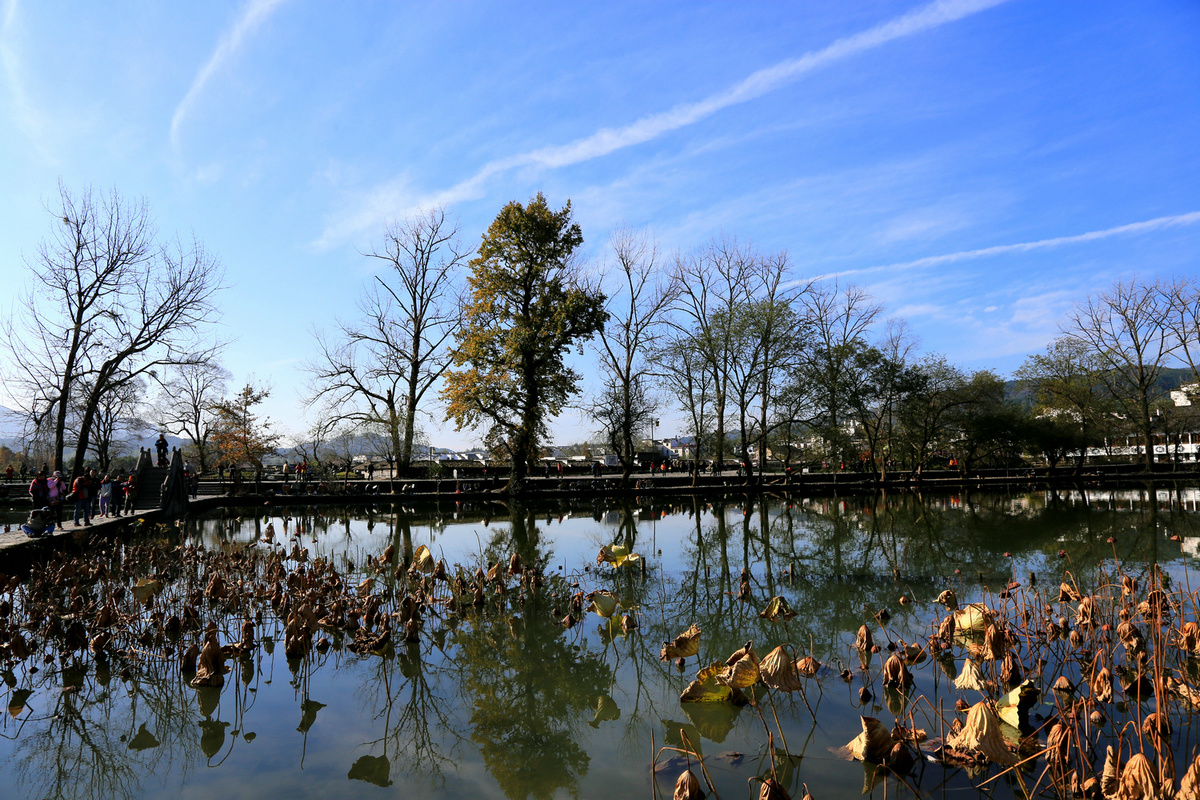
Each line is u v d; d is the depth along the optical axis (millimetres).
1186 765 4121
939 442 42688
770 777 4254
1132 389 44031
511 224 31812
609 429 41000
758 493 34562
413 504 29656
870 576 11195
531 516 23953
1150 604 6762
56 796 4391
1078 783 3865
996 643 5945
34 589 9781
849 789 4070
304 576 9414
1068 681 5465
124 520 19594
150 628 8148
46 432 28266
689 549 15312
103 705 6027
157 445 28578
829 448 37969
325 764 4801
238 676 6750
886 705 5434
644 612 9188
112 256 25500
